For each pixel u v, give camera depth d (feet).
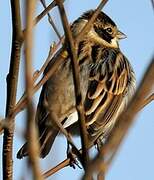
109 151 14.47
